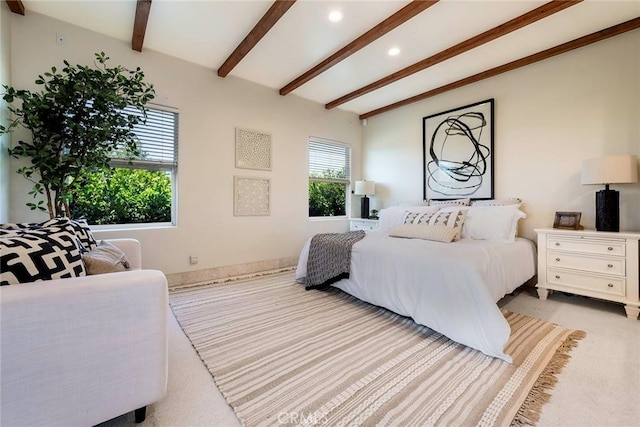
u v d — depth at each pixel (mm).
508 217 2885
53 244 1153
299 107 4352
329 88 4035
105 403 1079
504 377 1530
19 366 922
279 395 1394
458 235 2895
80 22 2619
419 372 1583
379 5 2324
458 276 1907
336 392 1414
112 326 1079
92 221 2924
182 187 3289
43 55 2508
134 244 2219
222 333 2061
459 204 3533
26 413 939
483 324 1765
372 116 5094
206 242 3477
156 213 3277
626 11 2373
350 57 3145
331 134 4793
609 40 2697
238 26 2641
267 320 2299
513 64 3209
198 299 2791
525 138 3254
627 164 2379
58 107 2211
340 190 5152
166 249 3195
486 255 2201
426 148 4250
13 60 2383
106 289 1063
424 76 3609
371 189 4863
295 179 4324
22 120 2383
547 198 3098
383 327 2174
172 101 3199
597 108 2779
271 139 4035
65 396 1001
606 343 1888
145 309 1146
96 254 1449
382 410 1289
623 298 2340
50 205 2295
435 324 1983
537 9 2340
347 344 1904
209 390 1430
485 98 3594
